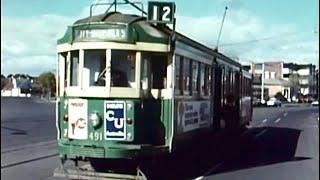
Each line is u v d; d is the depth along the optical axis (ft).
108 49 40.81
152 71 42.63
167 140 42.60
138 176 38.91
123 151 39.81
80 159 41.01
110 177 38.96
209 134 57.41
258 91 374.22
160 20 43.04
